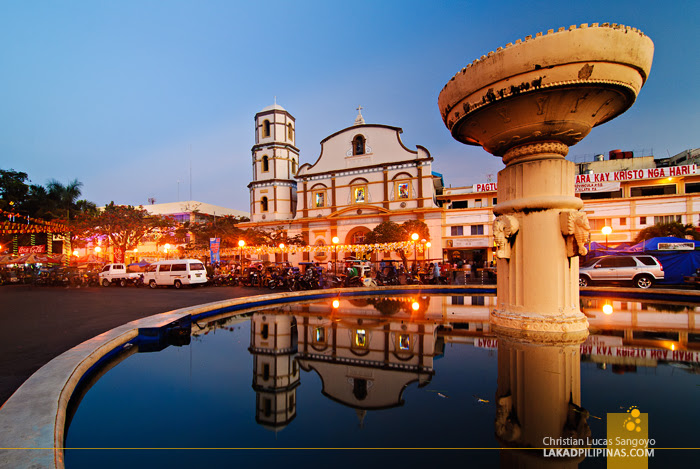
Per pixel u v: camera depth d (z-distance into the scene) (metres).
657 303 8.22
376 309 8.27
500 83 4.46
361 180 33.91
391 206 32.62
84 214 28.36
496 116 4.84
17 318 8.27
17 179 33.25
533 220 4.99
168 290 17.22
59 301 12.17
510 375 3.34
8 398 3.18
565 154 5.13
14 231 23.84
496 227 5.20
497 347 4.39
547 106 4.46
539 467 1.87
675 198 27.77
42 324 7.41
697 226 26.31
